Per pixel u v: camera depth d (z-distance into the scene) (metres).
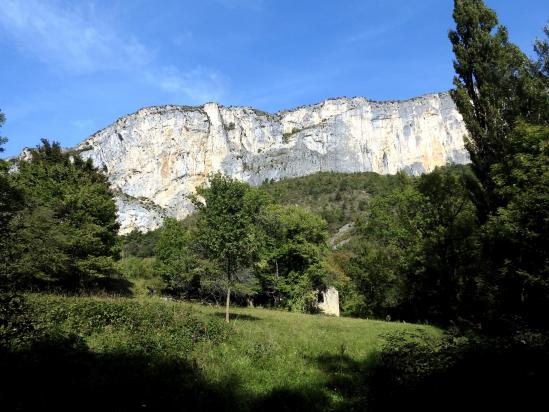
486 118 23.23
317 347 14.56
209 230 21.39
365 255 50.03
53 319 13.30
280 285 45.44
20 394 6.51
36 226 24.23
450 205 35.03
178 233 46.38
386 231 41.69
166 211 172.62
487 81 23.77
